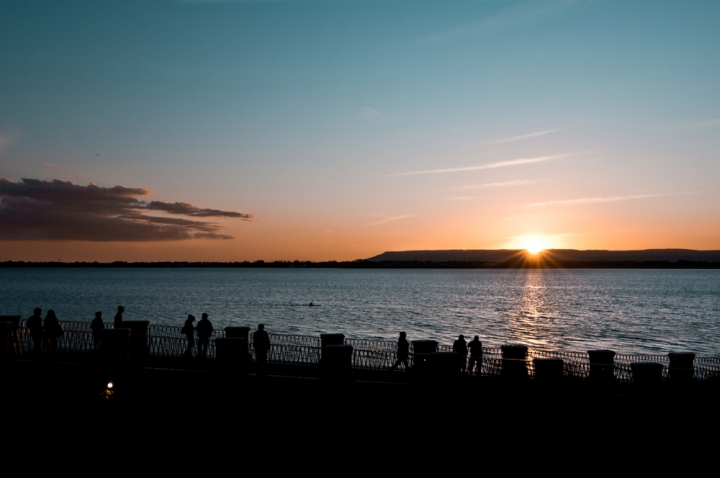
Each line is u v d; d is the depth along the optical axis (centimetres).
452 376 1727
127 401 1864
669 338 6197
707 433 1653
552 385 1923
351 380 1808
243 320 7688
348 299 12538
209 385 1831
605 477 1638
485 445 1667
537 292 16200
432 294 14862
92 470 1673
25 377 1944
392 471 1670
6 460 1712
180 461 1745
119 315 2484
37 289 15238
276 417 1764
